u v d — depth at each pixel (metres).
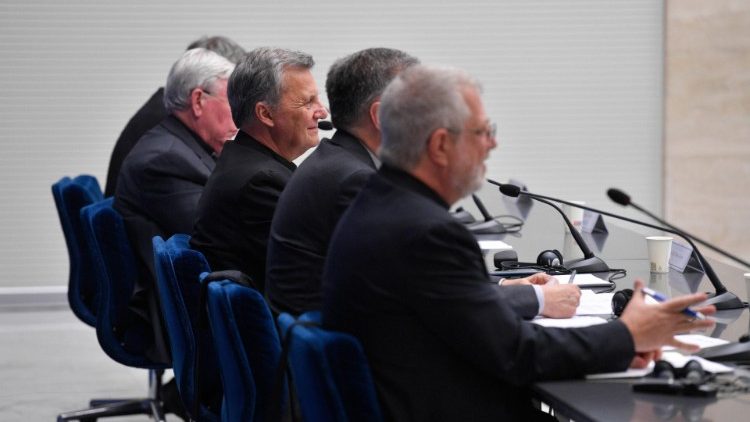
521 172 10.98
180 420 7.21
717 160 10.96
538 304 4.00
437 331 3.28
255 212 4.94
